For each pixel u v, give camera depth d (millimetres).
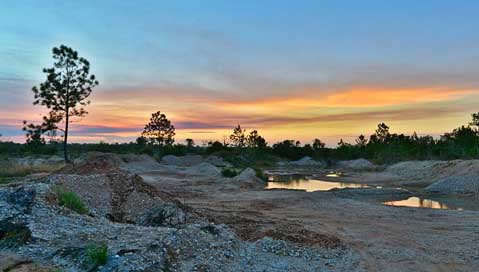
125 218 14812
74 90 40250
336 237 14391
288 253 11695
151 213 14953
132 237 10617
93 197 15562
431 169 49094
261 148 90938
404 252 12461
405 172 53562
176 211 14859
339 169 71062
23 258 9328
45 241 10156
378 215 20172
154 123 82812
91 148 81438
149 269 8664
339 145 104438
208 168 50812
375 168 67250
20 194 13055
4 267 8836
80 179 16453
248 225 15320
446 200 28328
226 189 31094
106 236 10688
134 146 86188
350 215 20141
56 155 65500
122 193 16234
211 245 11023
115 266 8578
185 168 53562
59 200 13500
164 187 30719
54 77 39188
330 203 24953
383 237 14727
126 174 17547
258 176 45188
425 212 21203
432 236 14969
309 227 16469
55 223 11484
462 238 14641
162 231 11430
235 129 85375
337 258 11633
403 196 30422
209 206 22281
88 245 9742
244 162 79875
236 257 10875
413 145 83875
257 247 11945
